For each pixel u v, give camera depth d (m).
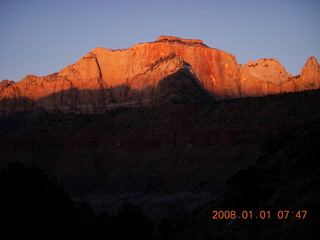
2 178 36.91
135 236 44.25
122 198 100.75
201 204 78.31
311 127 43.62
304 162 36.69
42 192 37.31
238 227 30.84
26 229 35.12
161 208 80.88
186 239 35.97
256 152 102.31
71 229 37.81
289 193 32.28
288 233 26.48
